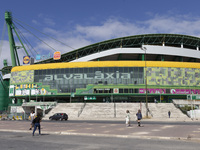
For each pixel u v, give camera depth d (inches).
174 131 749.3
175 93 3068.4
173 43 3681.1
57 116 1750.7
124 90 3080.7
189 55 3479.3
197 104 2620.6
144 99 3203.7
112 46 3769.7
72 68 3240.7
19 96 3410.4
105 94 3095.5
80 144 486.9
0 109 4594.0
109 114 2329.0
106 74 3142.2
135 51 3380.9
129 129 836.6
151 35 3496.6
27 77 3400.6
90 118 2037.4
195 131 746.8
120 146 455.8
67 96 3228.3
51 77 3289.9
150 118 1889.8
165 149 418.3
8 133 755.4
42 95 3265.3
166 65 3129.9
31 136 657.6
